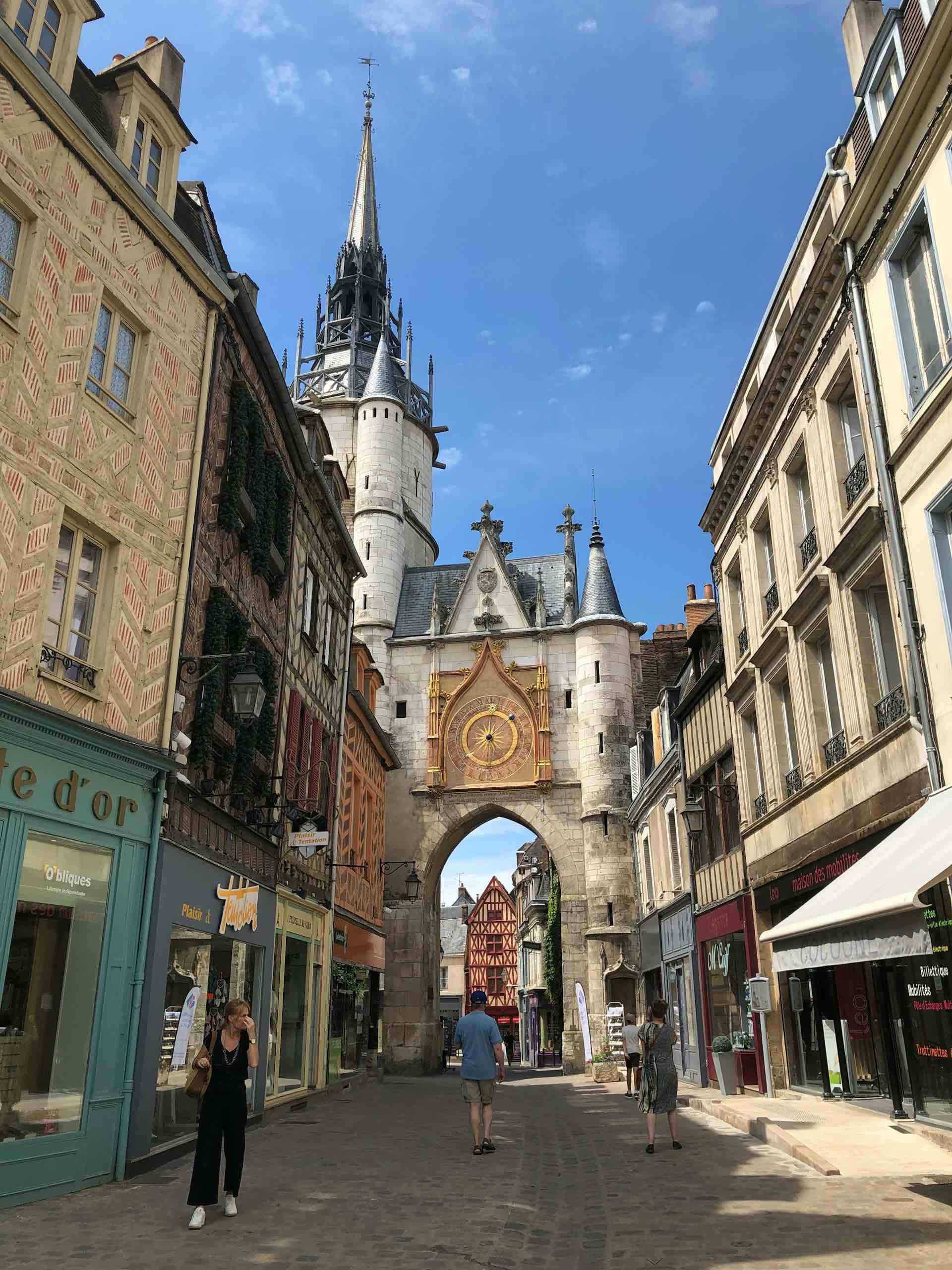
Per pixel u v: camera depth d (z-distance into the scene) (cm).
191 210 1261
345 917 2195
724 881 1948
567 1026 3534
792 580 1502
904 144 1081
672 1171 922
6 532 807
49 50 935
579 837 3766
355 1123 1371
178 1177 880
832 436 1332
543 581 4316
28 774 795
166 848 992
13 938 767
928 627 1018
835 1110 1280
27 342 849
